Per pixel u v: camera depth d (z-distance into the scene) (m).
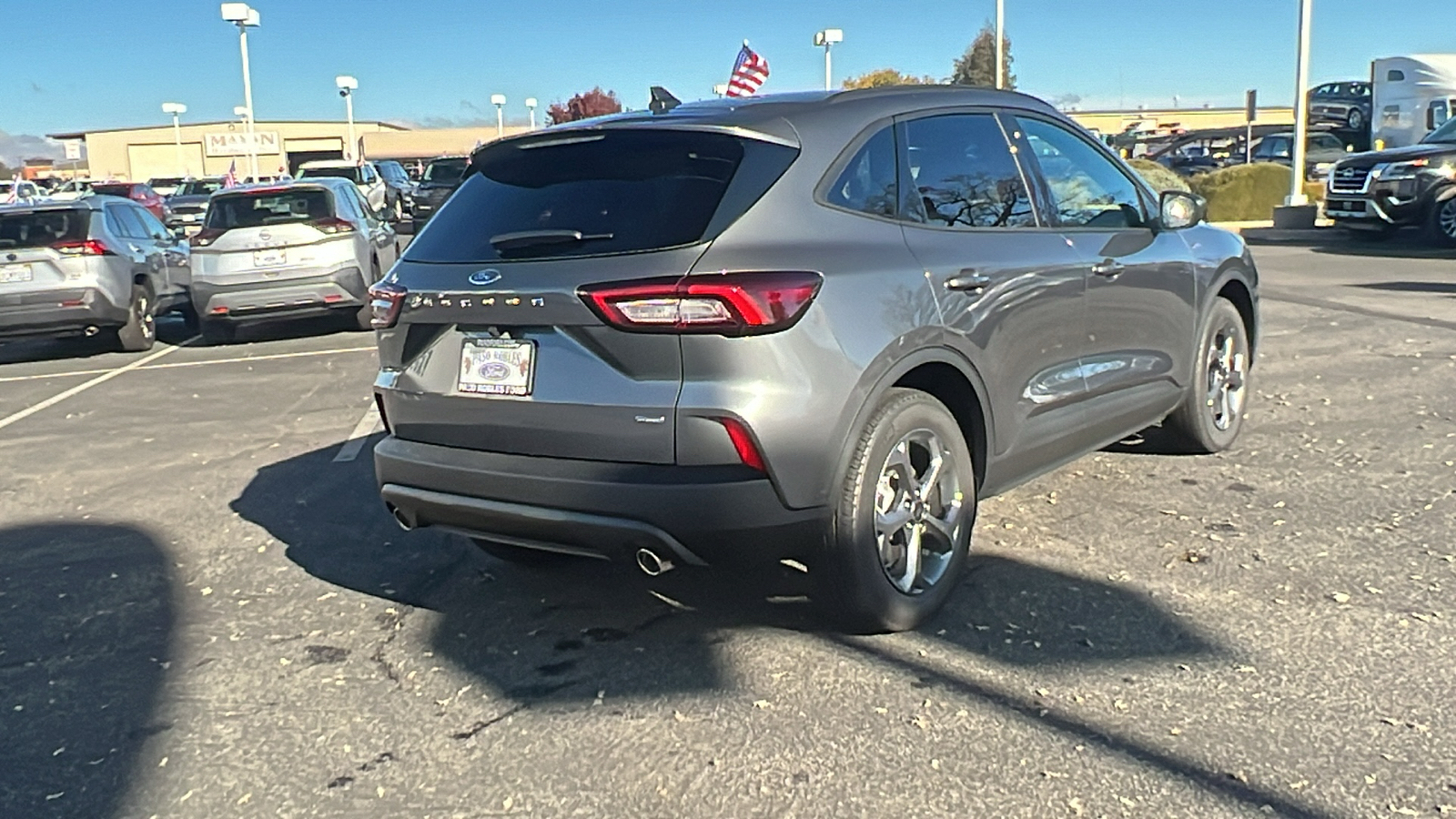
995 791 3.13
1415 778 3.11
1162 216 5.46
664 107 4.58
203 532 5.71
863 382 3.80
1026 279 4.51
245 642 4.35
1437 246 17.48
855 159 4.09
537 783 3.29
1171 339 5.60
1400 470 5.81
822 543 3.86
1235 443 6.41
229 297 12.20
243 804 3.25
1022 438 4.60
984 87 4.88
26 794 3.34
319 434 7.76
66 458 7.45
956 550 4.30
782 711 3.63
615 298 3.61
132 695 3.94
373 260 13.33
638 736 3.52
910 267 4.05
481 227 4.11
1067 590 4.46
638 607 4.51
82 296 11.81
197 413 8.74
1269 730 3.38
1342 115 33.34
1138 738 3.37
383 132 74.25
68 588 5.00
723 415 3.55
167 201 34.03
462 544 5.36
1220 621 4.13
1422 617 4.08
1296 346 9.32
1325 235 20.14
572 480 3.72
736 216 3.71
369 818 3.16
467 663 4.09
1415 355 8.73
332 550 5.36
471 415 3.97
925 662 3.92
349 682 3.98
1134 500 5.50
